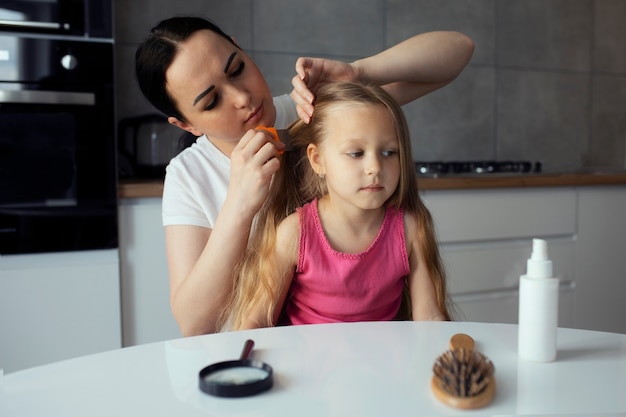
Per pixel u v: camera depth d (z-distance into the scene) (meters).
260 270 0.99
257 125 1.07
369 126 0.94
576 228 2.35
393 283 1.03
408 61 1.20
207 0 2.30
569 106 2.93
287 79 2.45
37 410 0.51
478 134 2.76
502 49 2.77
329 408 0.50
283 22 2.42
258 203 0.91
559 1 2.86
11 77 1.69
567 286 2.37
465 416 0.49
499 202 2.21
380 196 0.95
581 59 2.93
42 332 1.74
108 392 0.54
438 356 0.61
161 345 0.67
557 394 0.53
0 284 1.71
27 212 1.75
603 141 3.01
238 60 1.04
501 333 0.71
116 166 1.80
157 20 2.24
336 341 0.68
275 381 0.56
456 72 1.30
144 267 1.84
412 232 1.04
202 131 1.13
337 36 2.51
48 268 1.74
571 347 0.66
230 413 0.49
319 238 1.00
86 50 1.75
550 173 2.42
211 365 0.57
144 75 1.07
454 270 2.15
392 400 0.52
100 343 1.80
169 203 1.16
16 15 1.69
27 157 1.74
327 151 0.97
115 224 1.80
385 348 0.65
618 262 2.43
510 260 2.24
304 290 1.03
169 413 0.49
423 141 2.67
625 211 2.42
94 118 1.78
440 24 2.66
